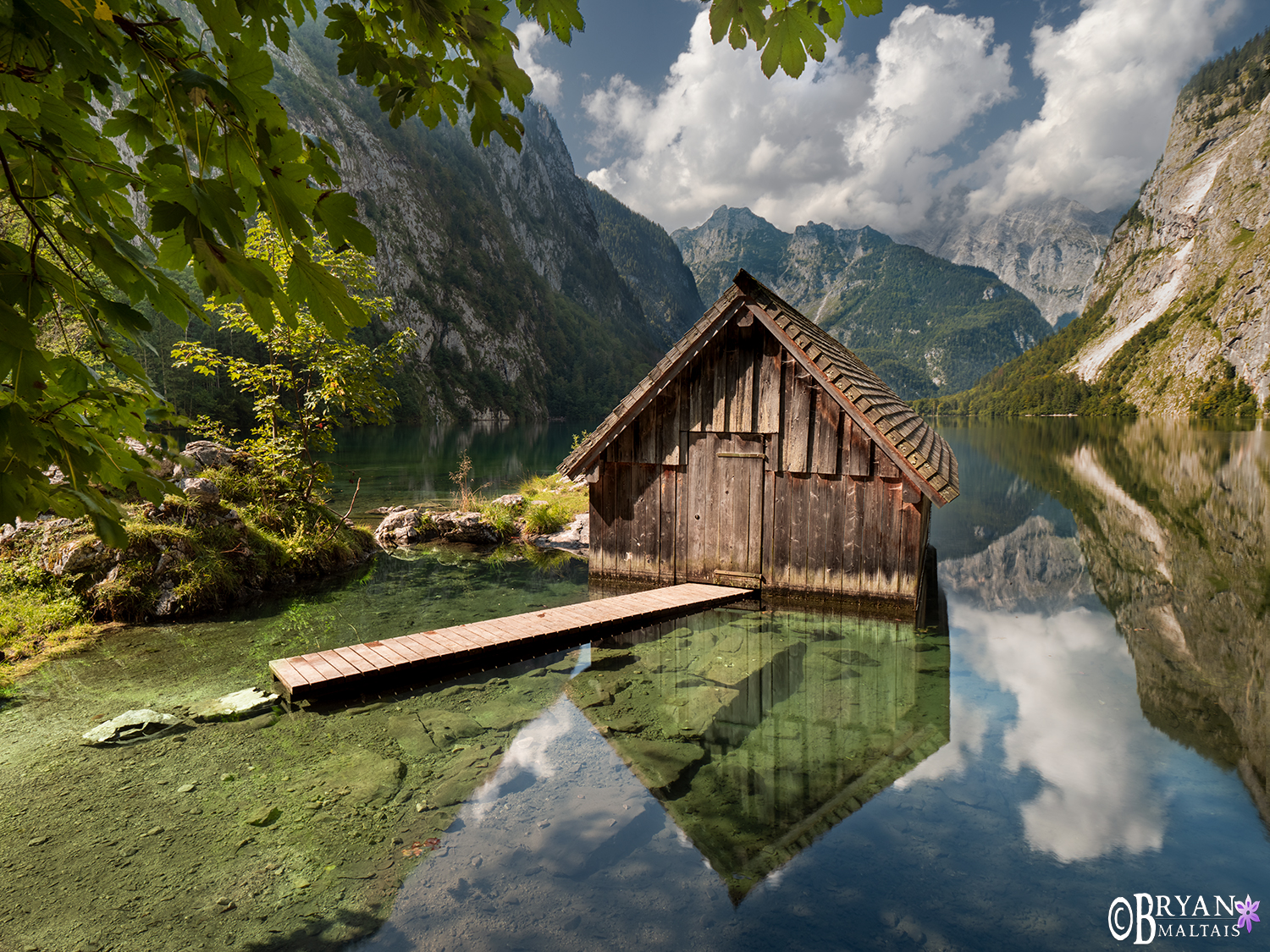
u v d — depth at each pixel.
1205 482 24.19
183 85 1.25
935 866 3.82
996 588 10.73
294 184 1.33
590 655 7.39
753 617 8.81
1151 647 7.73
